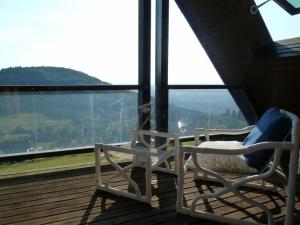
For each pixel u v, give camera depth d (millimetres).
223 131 3027
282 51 3830
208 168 2375
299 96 4215
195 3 4031
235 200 2605
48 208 2449
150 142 4051
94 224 2184
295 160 2021
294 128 2023
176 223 2211
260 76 4457
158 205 2510
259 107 5211
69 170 3457
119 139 4125
